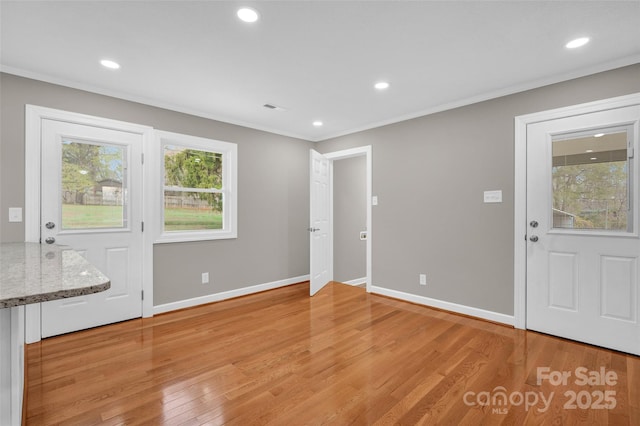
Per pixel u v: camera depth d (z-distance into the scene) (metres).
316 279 4.30
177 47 2.26
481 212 3.21
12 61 2.46
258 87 2.99
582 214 2.64
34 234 2.67
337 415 1.74
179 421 1.68
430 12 1.87
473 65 2.55
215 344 2.64
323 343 2.66
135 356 2.42
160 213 3.44
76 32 2.06
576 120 2.65
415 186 3.74
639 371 2.18
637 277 2.40
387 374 2.16
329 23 1.98
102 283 0.98
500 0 1.76
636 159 2.40
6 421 1.07
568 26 2.02
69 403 1.82
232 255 4.02
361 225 5.69
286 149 4.62
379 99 3.29
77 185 2.91
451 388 1.99
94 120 2.97
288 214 4.65
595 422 1.67
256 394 1.93
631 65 2.41
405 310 3.51
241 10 1.84
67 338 2.75
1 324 1.03
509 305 3.03
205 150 3.80
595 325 2.57
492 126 3.12
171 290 3.49
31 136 2.65
